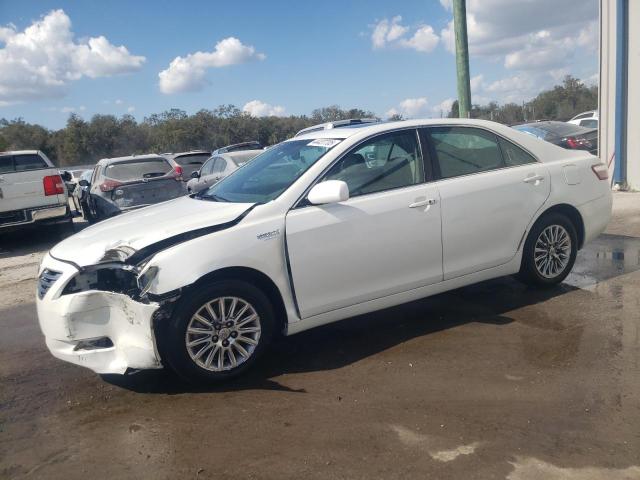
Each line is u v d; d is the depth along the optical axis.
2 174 10.41
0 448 3.29
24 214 10.66
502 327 4.65
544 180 5.12
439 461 2.88
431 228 4.52
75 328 3.72
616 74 11.02
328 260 4.14
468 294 5.54
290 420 3.39
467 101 9.67
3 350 5.04
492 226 4.84
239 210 4.05
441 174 4.67
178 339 3.74
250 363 3.99
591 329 4.45
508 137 5.11
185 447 3.17
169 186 11.51
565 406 3.34
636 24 10.63
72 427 3.49
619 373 3.70
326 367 4.14
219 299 3.85
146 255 3.76
